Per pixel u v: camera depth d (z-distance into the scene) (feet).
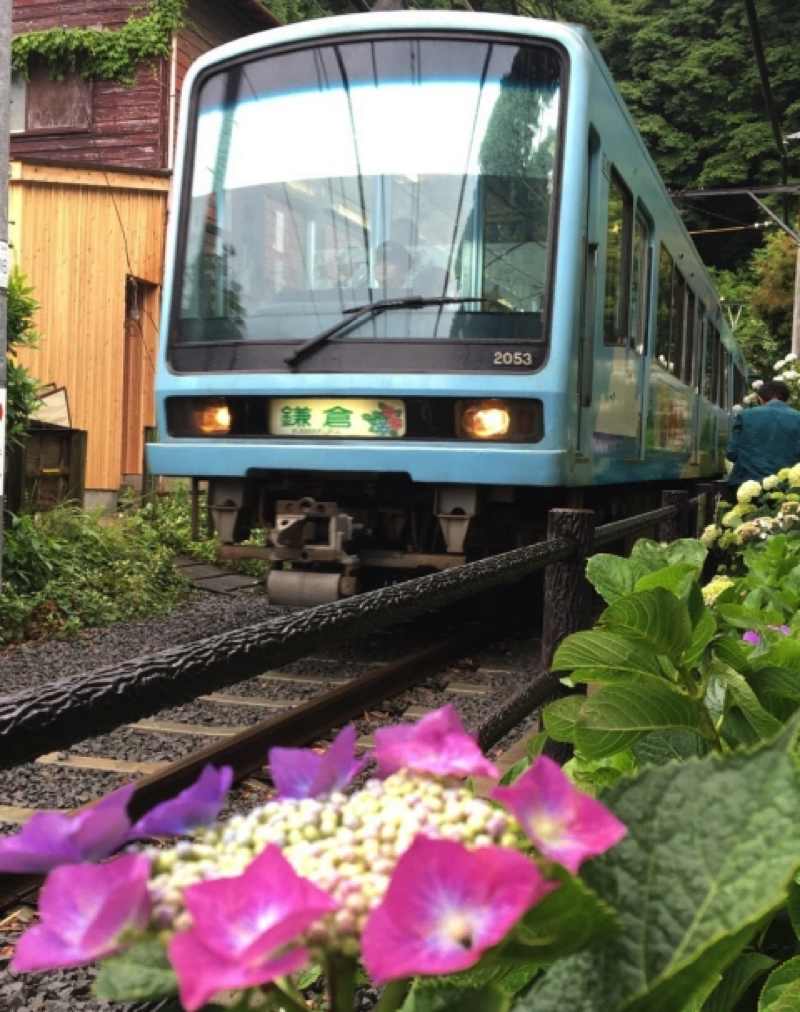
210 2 47.39
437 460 16.99
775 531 14.73
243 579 29.35
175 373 18.83
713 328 36.60
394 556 18.60
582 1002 1.61
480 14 17.84
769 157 118.62
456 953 1.16
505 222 17.33
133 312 40.81
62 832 1.39
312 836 1.46
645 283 23.38
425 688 15.78
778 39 122.42
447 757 1.60
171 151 45.32
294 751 1.70
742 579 8.46
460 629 21.30
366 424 17.58
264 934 1.15
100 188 39.24
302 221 18.25
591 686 9.66
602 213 18.76
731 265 125.08
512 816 1.43
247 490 19.19
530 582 25.81
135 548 26.84
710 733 3.97
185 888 1.27
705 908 1.56
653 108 126.11
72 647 19.34
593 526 8.73
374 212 17.81
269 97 18.76
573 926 1.50
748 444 24.35
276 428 18.17
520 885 1.19
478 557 20.04
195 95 19.43
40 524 24.56
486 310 17.15
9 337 23.91
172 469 18.76
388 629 21.42
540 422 16.88
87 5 45.44
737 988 2.81
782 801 1.56
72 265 38.78
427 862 1.21
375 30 18.06
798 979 2.49
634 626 3.82
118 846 1.44
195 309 18.86
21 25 46.21
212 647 3.17
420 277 17.44
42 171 37.96
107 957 1.29
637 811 1.65
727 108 123.34
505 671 16.94
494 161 17.51
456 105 17.78
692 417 31.01
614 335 20.51
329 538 18.20
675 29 126.31
